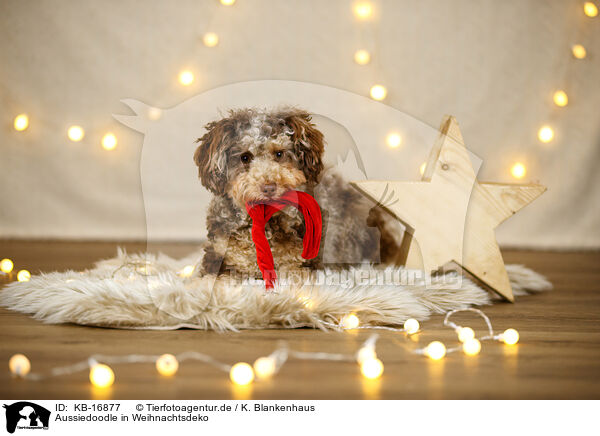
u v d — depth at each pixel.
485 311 1.92
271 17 3.39
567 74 3.41
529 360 1.39
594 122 3.43
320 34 3.40
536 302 2.07
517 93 3.42
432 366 1.34
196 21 3.38
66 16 3.35
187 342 1.49
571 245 3.45
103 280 1.82
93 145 3.44
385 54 3.41
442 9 3.38
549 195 3.47
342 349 1.45
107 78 3.38
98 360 1.34
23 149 3.43
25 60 3.36
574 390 1.20
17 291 1.89
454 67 3.41
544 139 3.29
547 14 3.37
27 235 3.46
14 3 3.32
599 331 1.67
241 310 1.64
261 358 1.27
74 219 3.48
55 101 3.40
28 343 1.47
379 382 1.24
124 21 3.36
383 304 1.70
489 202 2.05
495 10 3.38
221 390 1.19
